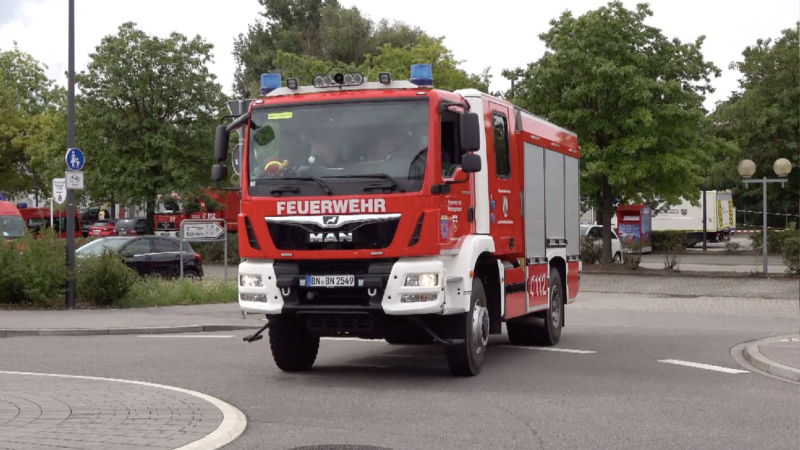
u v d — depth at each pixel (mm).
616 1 36469
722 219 63062
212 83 45812
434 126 10727
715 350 14828
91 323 18188
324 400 9766
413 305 10516
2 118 55562
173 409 8672
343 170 10781
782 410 9344
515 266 13242
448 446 7508
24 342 15633
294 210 10836
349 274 10648
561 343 15781
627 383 11141
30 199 73875
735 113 57344
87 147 45031
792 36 57500
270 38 74250
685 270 37500
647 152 36281
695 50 36594
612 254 41219
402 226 10547
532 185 14102
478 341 11688
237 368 12352
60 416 8258
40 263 21094
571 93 36031
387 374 11875
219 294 23672
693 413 9117
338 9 66812
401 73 45281
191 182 45062
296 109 11109
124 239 27969
